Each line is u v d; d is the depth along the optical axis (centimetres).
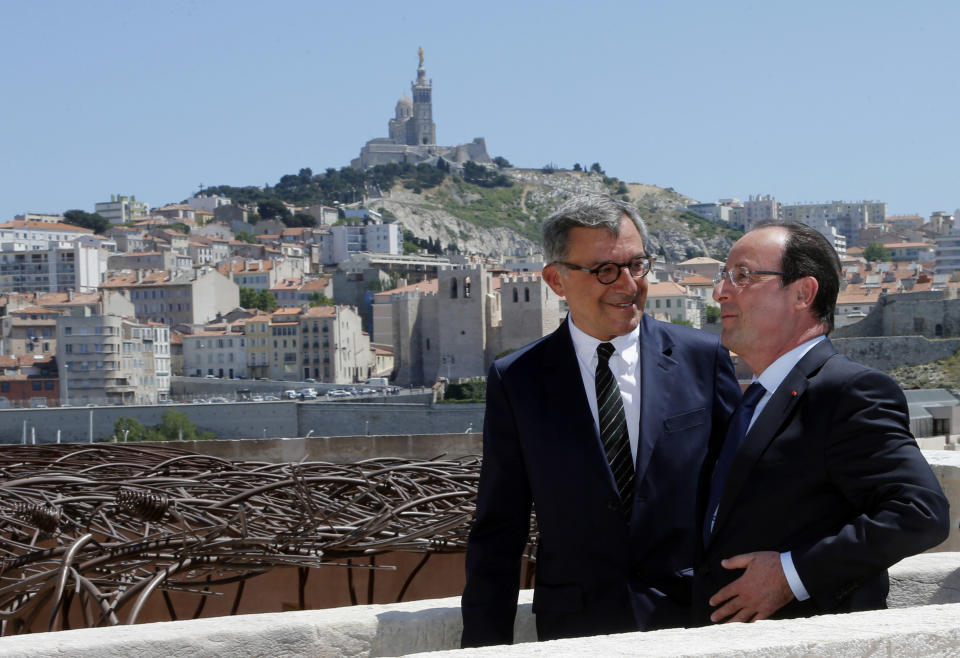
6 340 13738
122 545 524
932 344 9175
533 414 362
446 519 576
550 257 366
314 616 310
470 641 330
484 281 13675
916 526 281
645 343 371
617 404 361
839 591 297
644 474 352
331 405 8869
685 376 368
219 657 290
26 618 510
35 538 549
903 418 302
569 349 369
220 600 770
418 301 14238
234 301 17775
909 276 18050
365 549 573
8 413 8544
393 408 8762
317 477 634
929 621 238
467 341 13662
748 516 313
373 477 685
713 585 320
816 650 224
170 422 8638
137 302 17238
